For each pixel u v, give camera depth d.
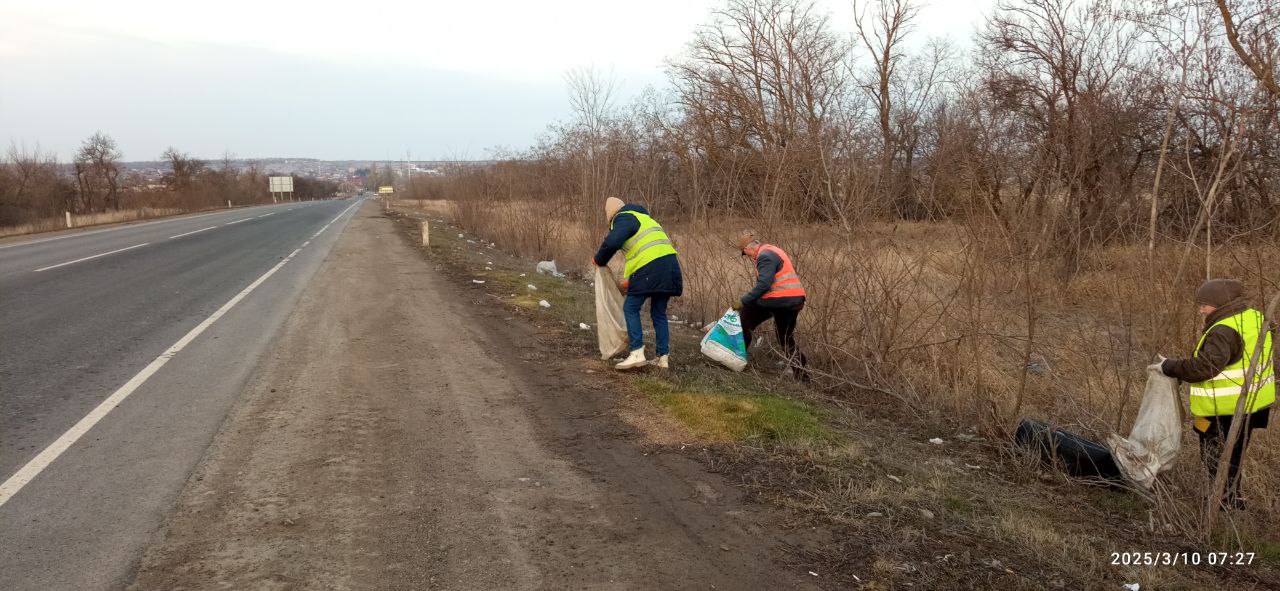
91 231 25.39
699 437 4.75
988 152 5.98
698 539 3.34
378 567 2.97
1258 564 3.59
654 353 7.25
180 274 12.58
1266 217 4.89
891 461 4.58
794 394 6.27
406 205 58.97
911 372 6.72
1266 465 4.71
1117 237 5.62
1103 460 4.64
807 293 7.62
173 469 3.92
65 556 2.97
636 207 6.32
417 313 9.09
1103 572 3.33
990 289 6.06
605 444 4.59
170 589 2.75
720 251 9.01
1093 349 5.64
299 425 4.71
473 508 3.58
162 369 6.02
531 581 2.91
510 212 19.83
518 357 6.90
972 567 3.20
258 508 3.48
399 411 5.10
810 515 3.63
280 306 9.34
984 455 5.24
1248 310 4.04
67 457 4.05
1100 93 7.54
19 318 8.22
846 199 7.25
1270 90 4.32
